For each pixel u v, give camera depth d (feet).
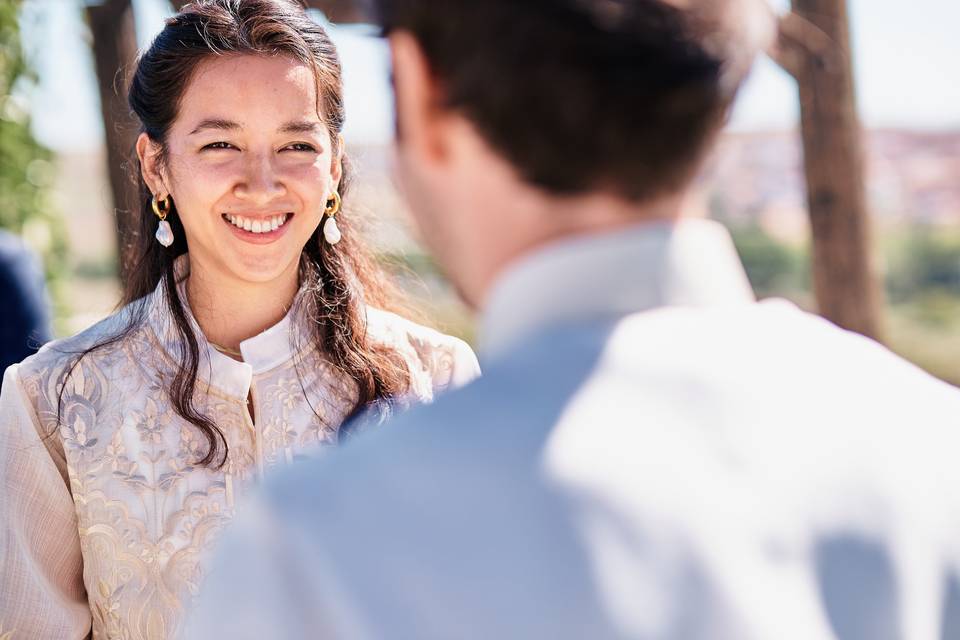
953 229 46.93
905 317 42.63
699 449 2.56
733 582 2.43
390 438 2.60
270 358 6.79
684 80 2.59
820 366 2.84
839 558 2.58
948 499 2.77
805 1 16.12
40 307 10.84
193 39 6.49
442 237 2.92
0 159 16.58
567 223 2.67
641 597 2.39
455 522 2.45
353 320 7.03
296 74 6.58
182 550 6.40
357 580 2.42
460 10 2.66
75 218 49.73
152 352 6.66
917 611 2.63
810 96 16.25
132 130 7.48
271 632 2.48
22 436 6.40
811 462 2.64
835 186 16.35
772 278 44.04
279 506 2.52
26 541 6.32
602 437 2.53
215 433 6.54
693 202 2.85
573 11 2.55
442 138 2.79
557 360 2.63
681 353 2.68
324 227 7.09
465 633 2.38
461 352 7.41
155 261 7.09
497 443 2.52
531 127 2.59
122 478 6.42
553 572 2.40
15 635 6.27
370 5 2.93
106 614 6.41
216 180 6.44
